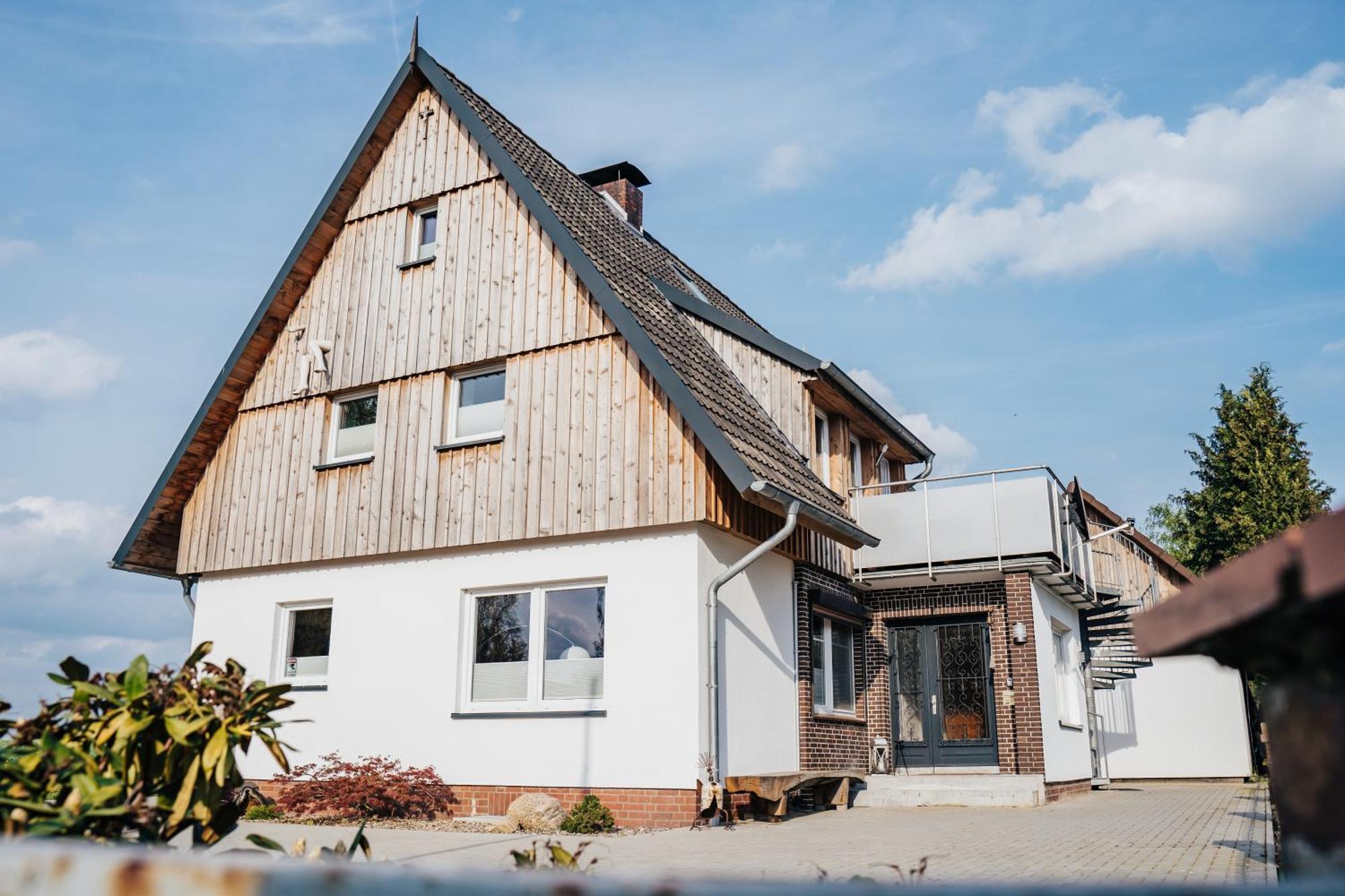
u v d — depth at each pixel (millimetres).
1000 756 15023
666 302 14414
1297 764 1279
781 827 11195
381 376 14523
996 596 15805
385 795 11789
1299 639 1241
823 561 14891
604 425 12508
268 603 14680
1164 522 49062
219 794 3580
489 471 13180
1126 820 11914
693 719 11336
